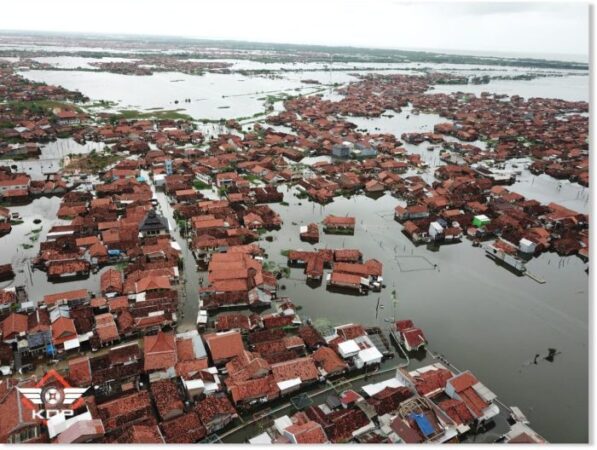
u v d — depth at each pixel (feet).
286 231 384.68
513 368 235.20
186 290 287.69
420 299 294.46
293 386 206.39
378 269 312.71
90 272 308.81
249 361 213.87
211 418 183.62
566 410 209.46
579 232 394.32
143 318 245.04
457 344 252.21
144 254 314.76
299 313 270.46
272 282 288.51
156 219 353.10
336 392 210.18
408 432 176.14
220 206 404.36
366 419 185.26
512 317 279.90
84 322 239.71
